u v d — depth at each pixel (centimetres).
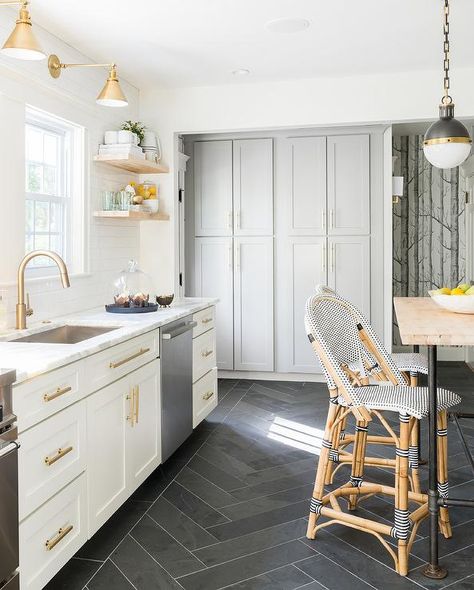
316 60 388
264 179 520
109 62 383
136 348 274
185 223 536
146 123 453
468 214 609
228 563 223
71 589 205
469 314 261
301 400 464
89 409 225
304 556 228
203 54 372
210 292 536
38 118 328
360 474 262
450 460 328
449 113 281
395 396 229
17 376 174
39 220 335
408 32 338
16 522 167
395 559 217
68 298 344
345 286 513
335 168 509
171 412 320
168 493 289
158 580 211
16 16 291
